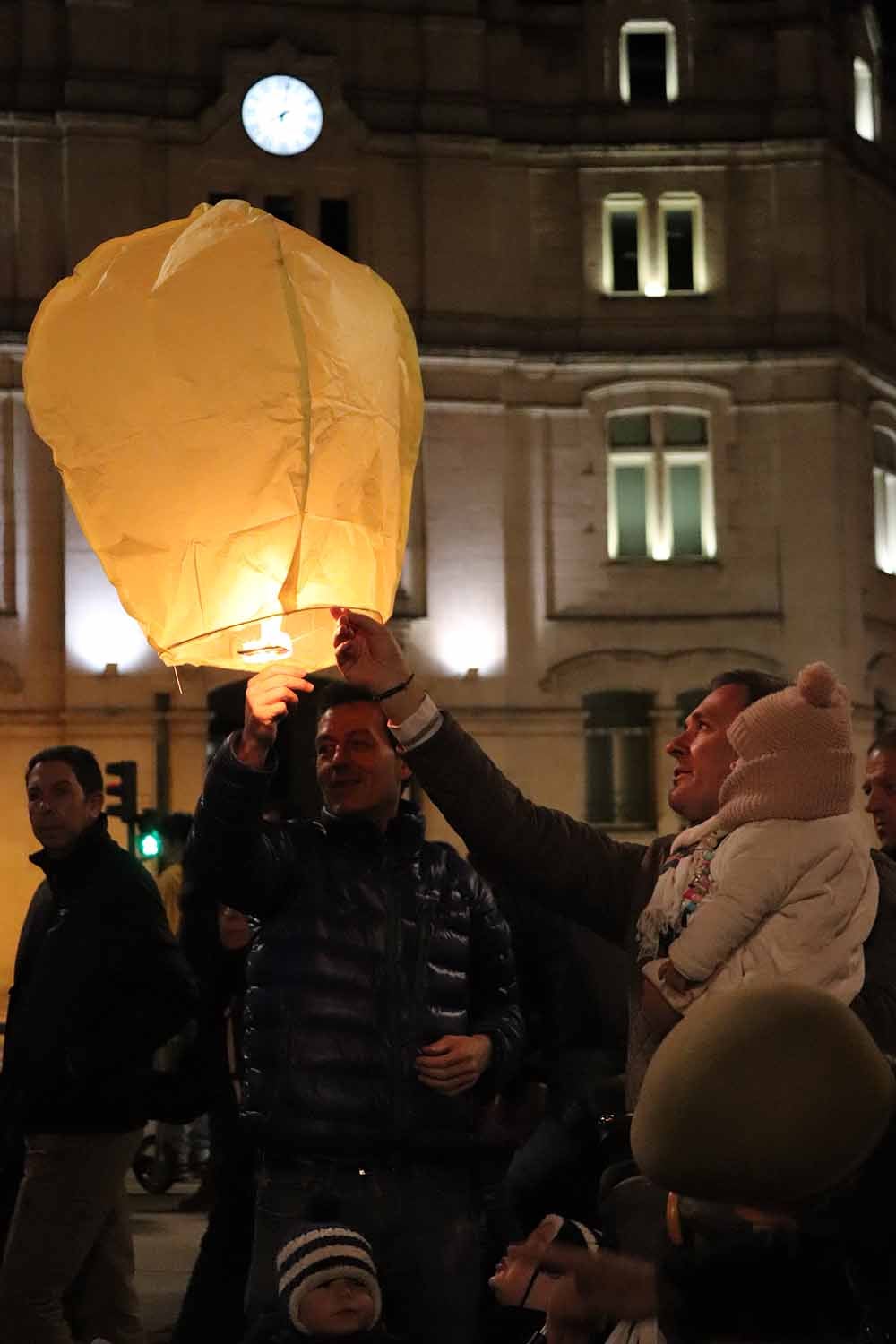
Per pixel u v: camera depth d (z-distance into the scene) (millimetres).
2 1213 6102
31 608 25922
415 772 4164
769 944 3635
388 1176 4840
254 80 26938
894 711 29688
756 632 27859
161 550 4035
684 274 28375
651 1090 2104
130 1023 5891
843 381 28312
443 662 27078
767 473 28062
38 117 26250
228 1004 6652
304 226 27281
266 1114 4871
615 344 27953
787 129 28172
